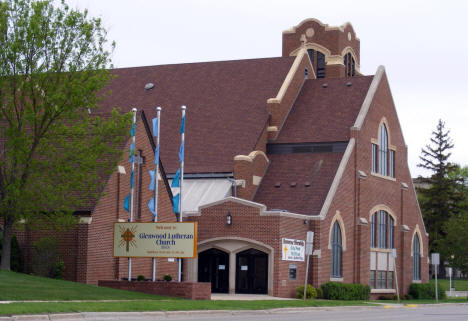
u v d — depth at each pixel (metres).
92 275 40.75
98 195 39.47
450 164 101.88
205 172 56.03
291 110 61.31
